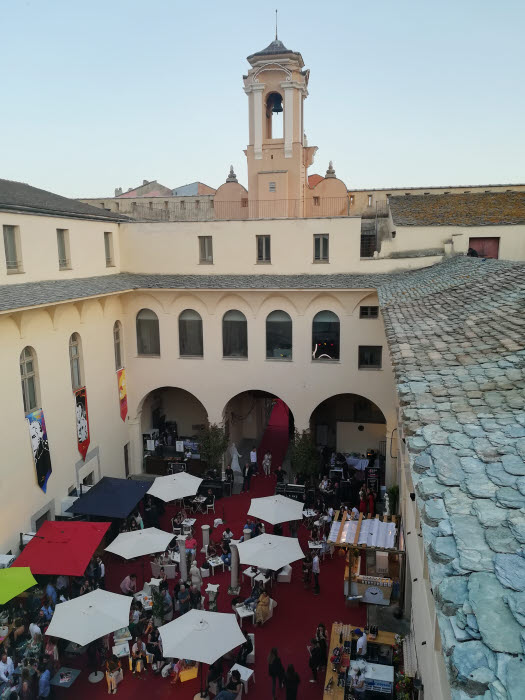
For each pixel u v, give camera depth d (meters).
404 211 32.06
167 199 44.12
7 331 20.80
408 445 8.10
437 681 8.12
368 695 15.19
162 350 31.72
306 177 41.22
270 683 17.08
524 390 9.06
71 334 25.72
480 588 5.10
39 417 22.72
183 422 36.62
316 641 17.22
